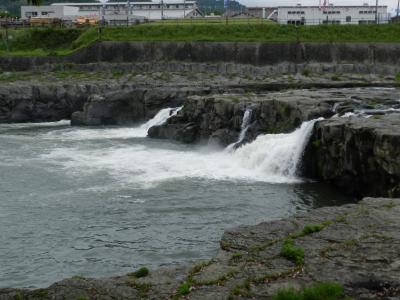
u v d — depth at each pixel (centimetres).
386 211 1880
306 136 3291
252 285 1402
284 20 10469
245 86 5606
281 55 7138
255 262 1538
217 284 1423
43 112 5944
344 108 3644
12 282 1922
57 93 5950
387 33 7562
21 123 5850
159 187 3083
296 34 7731
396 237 1644
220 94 4953
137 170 3506
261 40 7469
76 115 5644
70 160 3844
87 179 3278
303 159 3316
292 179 3303
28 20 10381
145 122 5478
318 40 7469
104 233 2369
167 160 3809
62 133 5116
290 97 4112
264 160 3481
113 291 1410
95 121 5578
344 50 7075
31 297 1402
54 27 9062
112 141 4650
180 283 1445
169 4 13300
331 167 3105
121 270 1992
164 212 2630
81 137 4875
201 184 3156
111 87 6025
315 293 1303
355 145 2872
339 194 2964
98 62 7319
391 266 1459
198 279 1450
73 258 2114
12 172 3478
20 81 6362
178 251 2148
